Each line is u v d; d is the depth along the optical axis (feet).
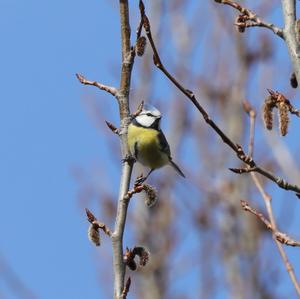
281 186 23.27
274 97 23.44
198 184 46.47
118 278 21.20
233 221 43.83
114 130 23.67
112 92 23.90
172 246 45.34
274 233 24.34
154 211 46.93
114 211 46.62
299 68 23.29
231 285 41.37
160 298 43.78
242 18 24.52
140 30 23.21
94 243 22.04
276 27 24.06
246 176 45.50
